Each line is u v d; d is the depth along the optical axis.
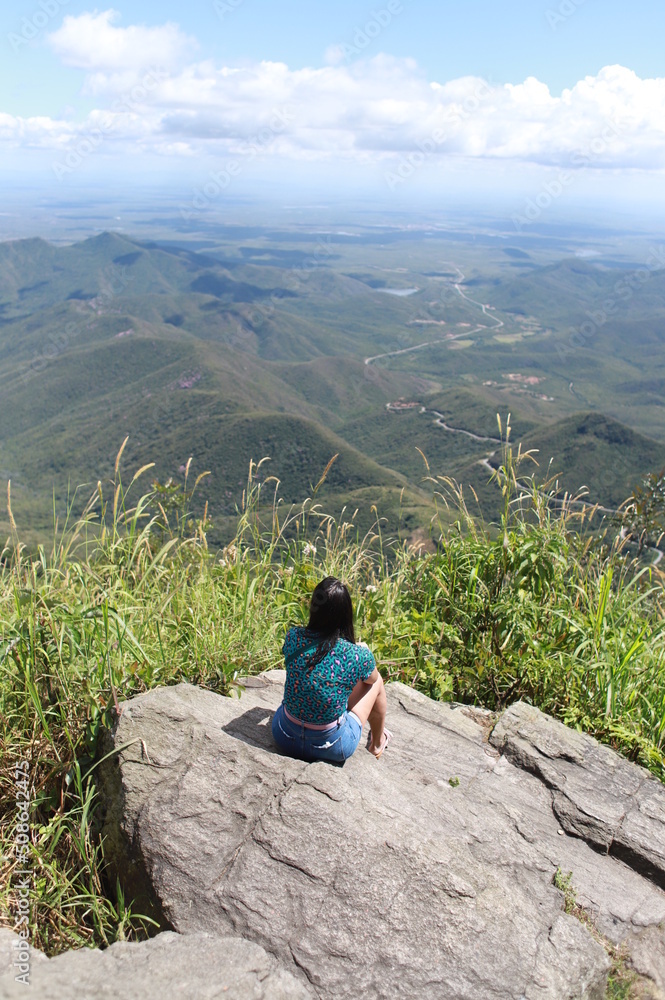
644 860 3.23
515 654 4.53
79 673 3.25
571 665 4.53
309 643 3.10
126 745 2.86
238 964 1.99
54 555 3.95
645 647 4.74
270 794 2.72
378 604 5.05
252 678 3.97
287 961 2.19
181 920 2.32
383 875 2.44
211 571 5.12
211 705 3.35
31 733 3.18
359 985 2.14
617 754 3.93
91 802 2.88
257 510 5.45
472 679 4.59
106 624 3.26
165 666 3.69
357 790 2.82
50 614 3.23
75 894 2.61
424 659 4.69
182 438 177.88
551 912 2.67
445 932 2.32
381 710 3.42
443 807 3.14
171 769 2.79
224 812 2.64
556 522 5.07
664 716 4.37
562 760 3.79
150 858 2.49
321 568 5.27
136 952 2.03
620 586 5.34
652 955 2.72
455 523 5.37
